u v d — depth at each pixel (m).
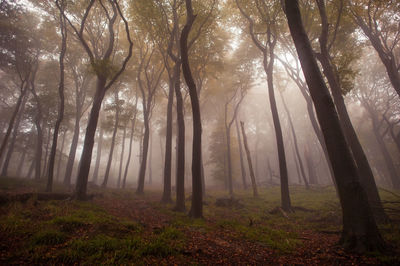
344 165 5.83
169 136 15.55
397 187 24.03
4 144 16.72
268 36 14.62
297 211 12.48
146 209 11.26
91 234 5.50
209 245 5.76
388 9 15.66
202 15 14.76
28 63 19.17
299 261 4.90
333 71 11.36
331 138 6.06
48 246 4.63
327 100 6.26
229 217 10.59
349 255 5.00
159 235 5.90
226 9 17.14
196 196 9.73
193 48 17.62
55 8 17.39
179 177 11.66
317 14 15.23
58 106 23.22
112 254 4.43
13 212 7.03
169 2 15.05
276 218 10.86
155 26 15.18
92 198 12.85
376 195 9.27
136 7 14.54
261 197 18.19
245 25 18.45
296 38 6.97
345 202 5.73
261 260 4.96
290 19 7.17
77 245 4.69
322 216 10.19
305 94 18.47
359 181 5.71
